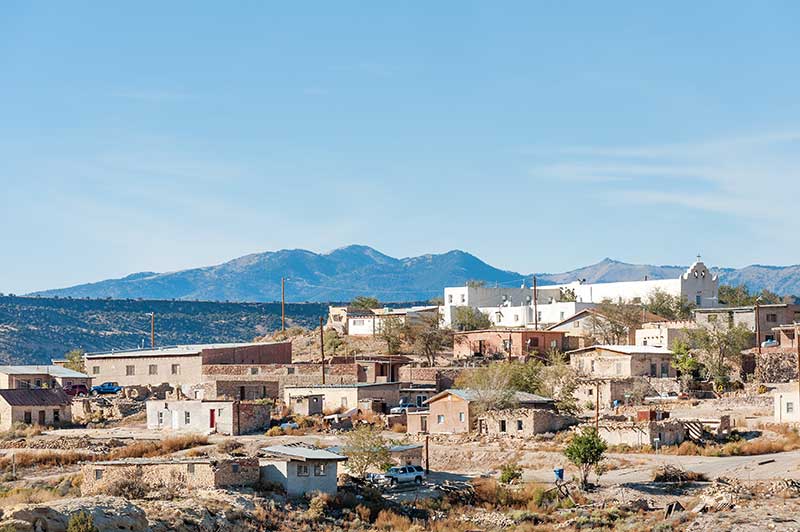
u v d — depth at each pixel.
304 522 84.38
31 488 93.56
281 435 123.06
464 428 122.88
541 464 108.31
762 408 126.12
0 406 135.25
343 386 136.38
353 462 101.19
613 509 89.75
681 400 133.88
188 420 129.25
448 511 91.75
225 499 85.88
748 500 89.38
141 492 87.25
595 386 133.62
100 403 143.62
